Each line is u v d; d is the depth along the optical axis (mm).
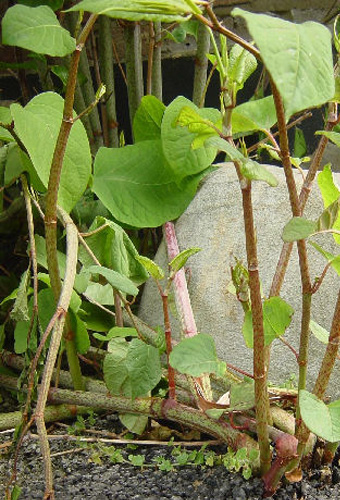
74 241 1001
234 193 1244
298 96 663
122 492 958
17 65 1387
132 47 1344
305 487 949
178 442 1047
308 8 1578
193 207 1276
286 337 1141
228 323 1179
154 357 1008
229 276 1202
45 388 889
